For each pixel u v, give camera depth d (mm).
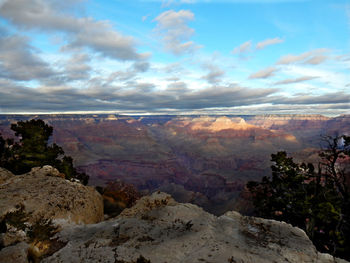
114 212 16391
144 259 4035
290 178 19297
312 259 4492
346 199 16062
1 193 9195
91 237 5500
